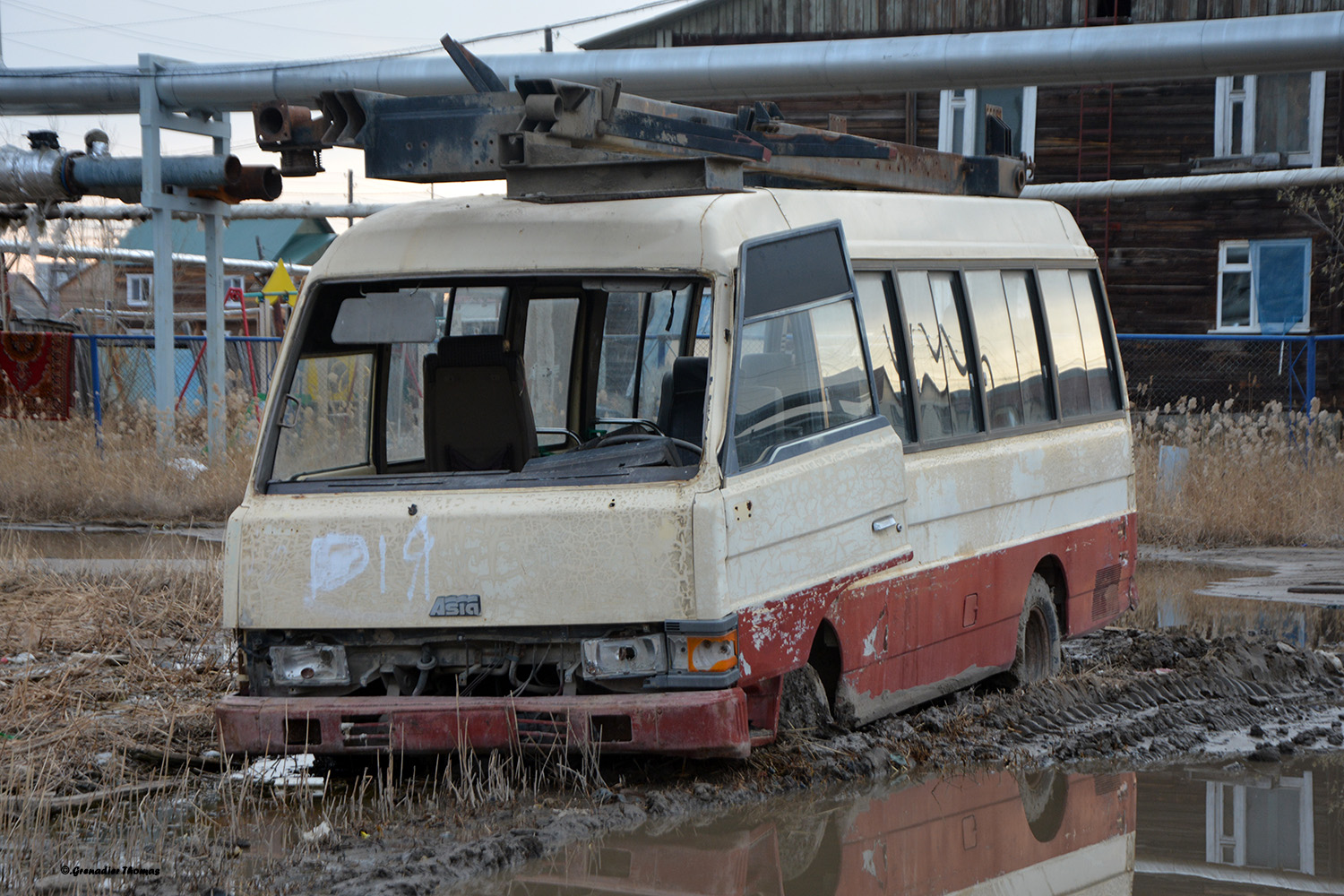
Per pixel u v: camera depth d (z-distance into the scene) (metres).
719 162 9.34
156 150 26.25
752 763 9.34
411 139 8.99
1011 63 23.05
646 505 8.38
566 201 9.44
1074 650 14.35
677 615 8.30
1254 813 9.12
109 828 8.15
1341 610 16.72
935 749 10.37
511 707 8.37
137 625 14.58
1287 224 38.78
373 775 9.25
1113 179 40.25
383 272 9.40
